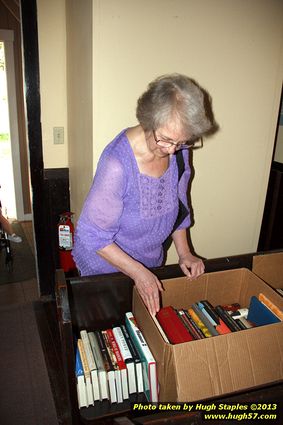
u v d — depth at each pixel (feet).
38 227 7.34
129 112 4.58
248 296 3.72
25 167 12.26
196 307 3.46
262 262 3.96
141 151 3.21
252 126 5.36
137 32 4.22
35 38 5.99
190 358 2.56
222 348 2.65
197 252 5.96
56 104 6.73
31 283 8.74
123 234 3.69
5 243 9.81
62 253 6.93
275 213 6.85
